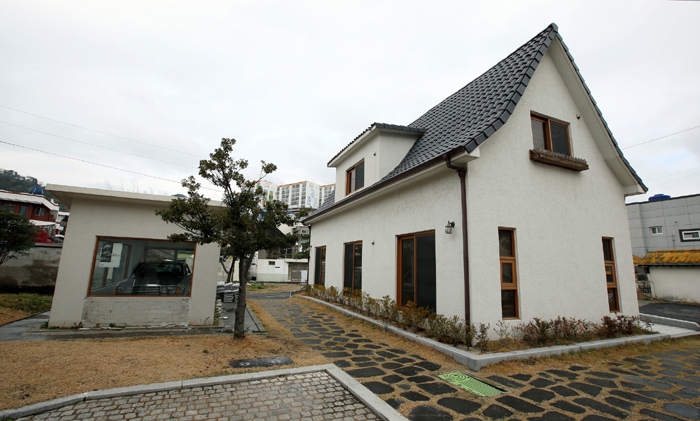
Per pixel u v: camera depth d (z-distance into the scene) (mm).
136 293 7094
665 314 12992
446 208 6414
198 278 7395
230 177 5625
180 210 5234
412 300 7492
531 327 5898
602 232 7785
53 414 3141
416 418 3348
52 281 12477
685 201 19672
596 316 7176
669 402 3865
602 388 4289
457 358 5172
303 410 3455
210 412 3311
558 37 7520
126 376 4000
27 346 5008
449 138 7207
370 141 10102
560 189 7242
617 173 8469
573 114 7961
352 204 10164
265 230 5879
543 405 3729
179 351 5129
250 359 4922
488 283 5844
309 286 13789
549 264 6707
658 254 19422
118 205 7105
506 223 6270
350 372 4629
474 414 3469
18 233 10781
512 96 6312
